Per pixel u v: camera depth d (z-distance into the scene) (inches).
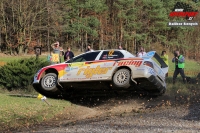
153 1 1889.8
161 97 474.0
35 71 560.4
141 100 466.9
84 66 442.6
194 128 263.4
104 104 461.7
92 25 1808.6
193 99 440.1
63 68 454.3
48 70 467.2
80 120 332.5
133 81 413.1
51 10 1660.9
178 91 504.7
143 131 256.2
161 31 2096.5
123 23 1921.8
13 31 1706.4
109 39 1916.8
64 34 1875.0
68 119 351.9
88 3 1748.3
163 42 2052.2
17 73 557.0
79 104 465.1
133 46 1920.5
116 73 421.4
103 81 430.9
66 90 475.2
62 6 1749.5
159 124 280.4
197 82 580.7
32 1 1637.6
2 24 1700.3
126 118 316.5
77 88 469.4
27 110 374.3
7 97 453.4
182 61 593.0
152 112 354.0
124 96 482.0
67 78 449.1
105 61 432.8
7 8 1683.1
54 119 352.8
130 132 254.1
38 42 1633.9
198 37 2080.5
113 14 1910.7
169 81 613.3
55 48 656.4
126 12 1843.0
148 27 1947.6
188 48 2044.8
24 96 490.6
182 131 254.1
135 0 1900.8
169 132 251.8
